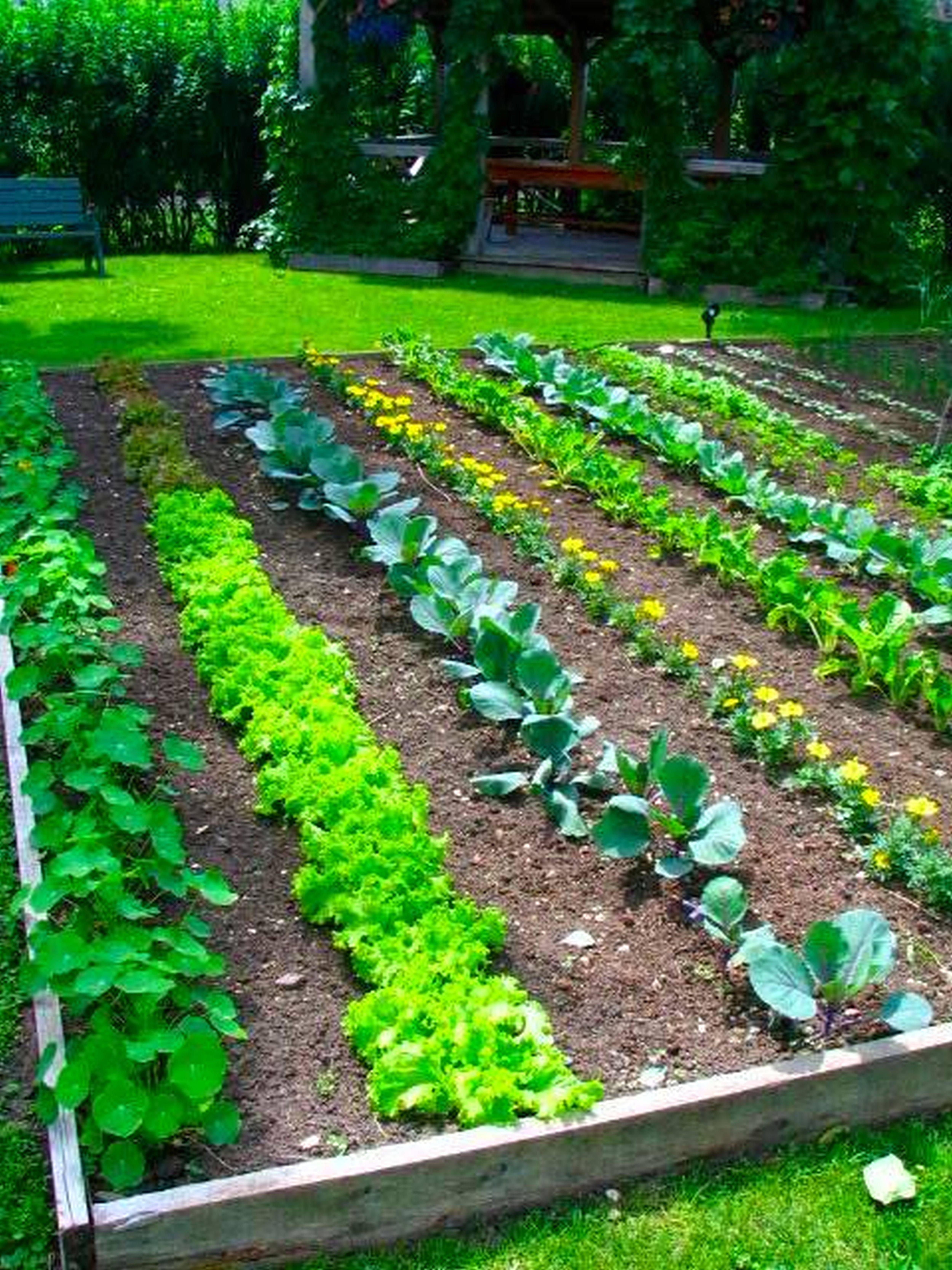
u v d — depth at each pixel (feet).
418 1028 11.15
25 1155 10.64
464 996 11.35
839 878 13.87
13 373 28.76
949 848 14.38
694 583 20.85
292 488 23.79
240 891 13.42
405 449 25.67
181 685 17.20
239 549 20.17
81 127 53.11
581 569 20.38
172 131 53.88
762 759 15.84
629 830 13.58
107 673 15.29
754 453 26.91
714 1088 10.62
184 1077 9.84
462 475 24.03
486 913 12.53
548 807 14.82
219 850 14.02
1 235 45.96
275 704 15.81
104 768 13.69
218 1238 9.50
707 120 57.77
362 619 19.08
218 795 14.96
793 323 40.96
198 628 17.98
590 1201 10.36
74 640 16.30
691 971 12.47
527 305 42.19
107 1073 9.93
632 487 23.26
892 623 18.45
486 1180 10.05
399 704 16.96
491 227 52.31
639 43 44.47
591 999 12.09
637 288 46.80
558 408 29.40
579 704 17.04
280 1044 11.45
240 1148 10.32
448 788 15.23
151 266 49.37
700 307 43.50
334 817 13.82
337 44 46.91
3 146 52.47
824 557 22.22
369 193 48.14
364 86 48.88
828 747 16.33
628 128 45.50
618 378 31.32
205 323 37.93
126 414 26.63
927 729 17.01
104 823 13.21
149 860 12.42
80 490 22.68
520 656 16.52
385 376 31.12
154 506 22.38
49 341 35.09
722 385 30.40
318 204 48.60
